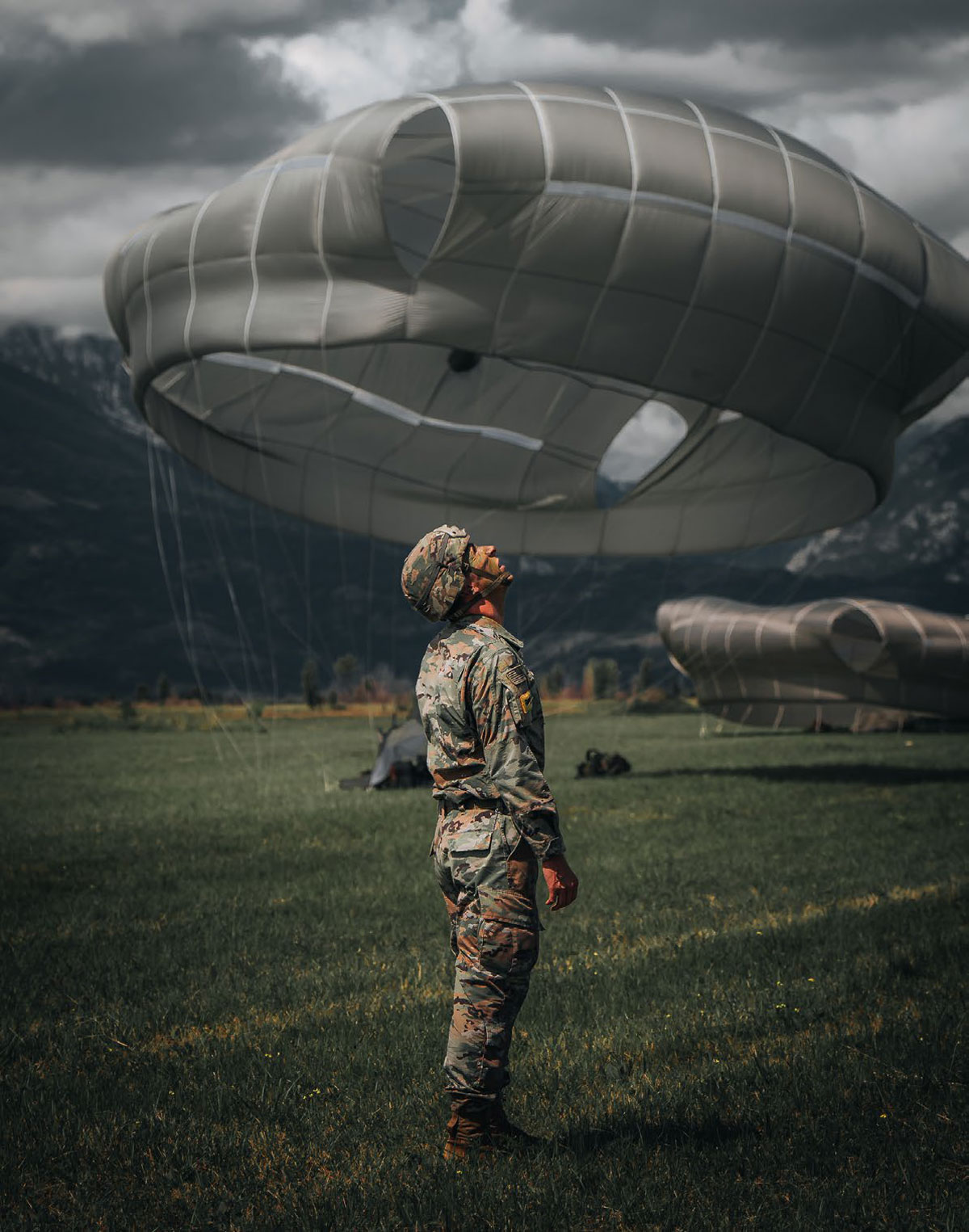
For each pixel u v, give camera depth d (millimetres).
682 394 14555
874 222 15125
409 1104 4098
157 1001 6074
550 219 13516
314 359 19703
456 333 13711
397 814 16312
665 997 5754
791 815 15164
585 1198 3131
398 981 6418
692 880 9984
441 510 22875
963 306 16031
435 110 15125
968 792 17953
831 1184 3174
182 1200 3303
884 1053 4402
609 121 14016
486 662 3406
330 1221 3084
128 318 16406
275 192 13992
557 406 21047
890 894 9047
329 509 22312
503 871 3406
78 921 8617
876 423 16141
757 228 14227
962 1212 2945
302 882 10539
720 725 49375
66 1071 4715
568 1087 4258
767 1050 4648
